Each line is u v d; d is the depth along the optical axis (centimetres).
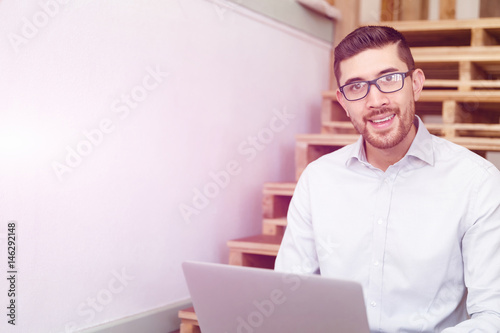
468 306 138
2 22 149
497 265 136
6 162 152
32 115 158
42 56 160
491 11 310
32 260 160
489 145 230
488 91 242
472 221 141
